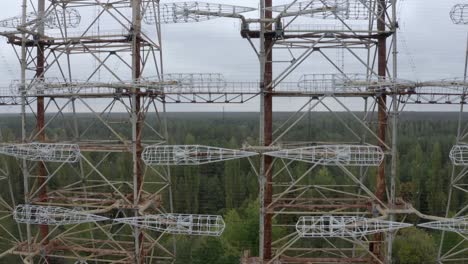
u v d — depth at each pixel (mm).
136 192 22391
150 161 21359
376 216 22359
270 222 22875
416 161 51250
